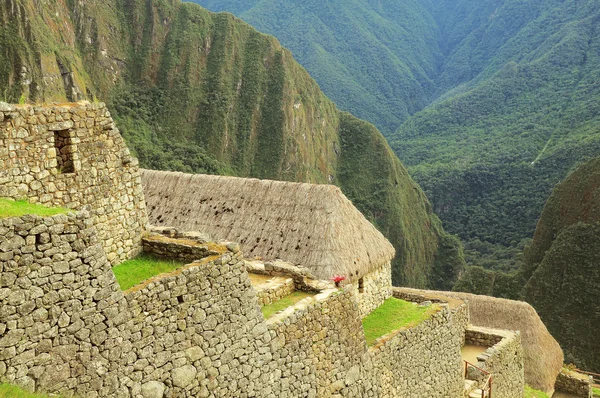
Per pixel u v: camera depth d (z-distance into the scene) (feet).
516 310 94.12
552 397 85.05
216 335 25.77
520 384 65.10
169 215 62.69
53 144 25.07
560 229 268.21
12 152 23.22
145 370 22.74
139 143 440.86
